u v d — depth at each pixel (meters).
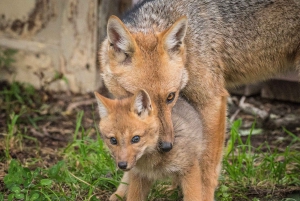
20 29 15.88
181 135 8.97
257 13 10.92
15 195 9.41
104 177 10.54
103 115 8.68
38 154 11.76
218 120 10.36
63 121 13.92
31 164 11.23
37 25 15.74
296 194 10.38
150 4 10.71
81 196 10.01
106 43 10.16
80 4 15.34
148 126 8.54
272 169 10.88
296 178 10.70
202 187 10.16
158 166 8.97
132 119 8.45
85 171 10.66
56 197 9.59
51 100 15.24
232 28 10.82
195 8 10.59
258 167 10.92
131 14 10.84
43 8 15.63
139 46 9.44
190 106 10.09
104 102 8.64
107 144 8.62
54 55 15.73
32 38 15.86
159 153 8.80
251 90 15.27
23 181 9.91
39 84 15.84
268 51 11.09
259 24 10.94
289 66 11.40
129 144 8.41
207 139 10.27
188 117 9.55
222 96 10.56
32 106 14.70
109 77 9.76
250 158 11.12
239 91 15.40
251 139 13.07
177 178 9.29
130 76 9.33
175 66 9.41
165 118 8.91
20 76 15.93
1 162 11.37
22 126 13.45
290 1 10.93
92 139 12.19
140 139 8.47
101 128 8.64
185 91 10.23
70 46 15.60
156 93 9.13
